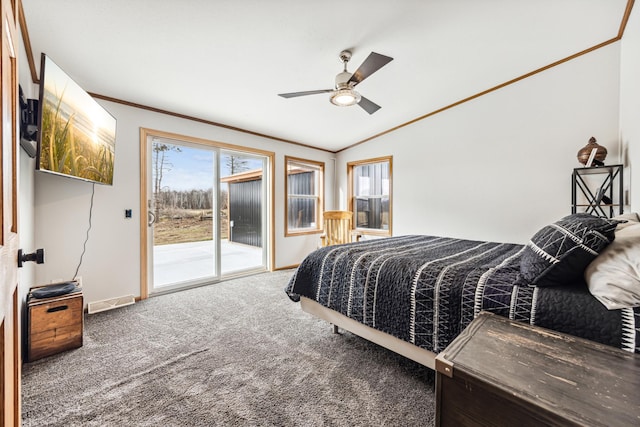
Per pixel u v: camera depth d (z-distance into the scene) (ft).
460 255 6.56
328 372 5.67
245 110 11.03
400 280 5.46
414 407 4.67
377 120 13.20
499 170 10.96
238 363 6.00
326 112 11.82
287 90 9.48
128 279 9.82
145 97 9.48
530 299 3.92
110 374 5.58
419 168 13.47
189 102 10.04
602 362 2.85
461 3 6.45
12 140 2.94
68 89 6.20
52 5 5.45
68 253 8.57
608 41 8.49
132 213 9.88
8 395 2.48
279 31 6.67
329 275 6.93
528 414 2.36
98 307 8.94
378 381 5.37
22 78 6.12
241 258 15.47
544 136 9.91
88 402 4.77
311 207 17.19
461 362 2.91
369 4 6.15
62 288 6.79
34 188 7.84
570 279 4.00
